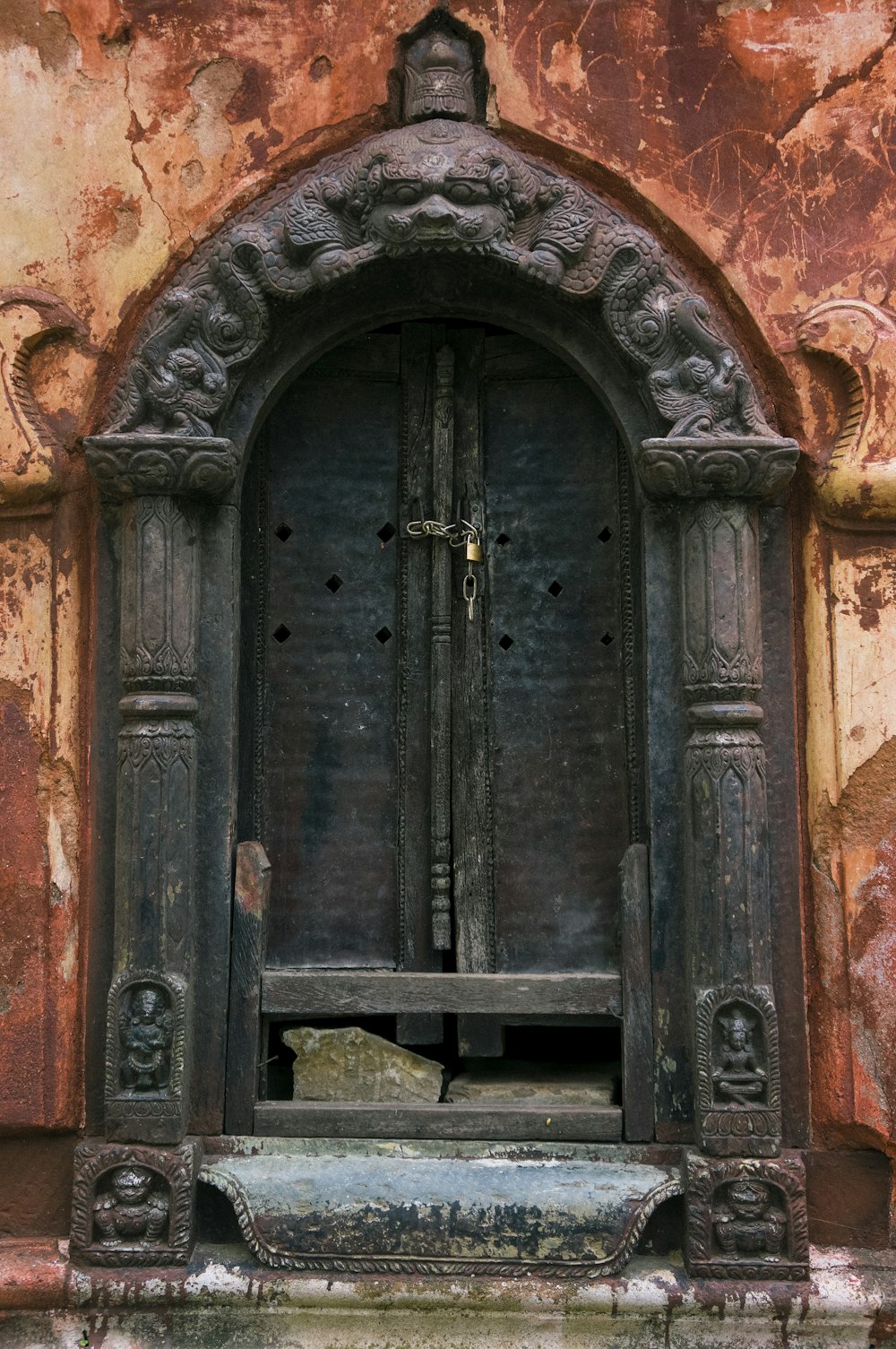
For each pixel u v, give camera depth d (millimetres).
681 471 2238
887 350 2234
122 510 2357
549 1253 2156
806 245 2307
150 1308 2197
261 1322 2199
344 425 2613
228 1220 2273
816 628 2311
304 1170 2221
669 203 2318
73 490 2365
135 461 2248
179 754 2273
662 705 2344
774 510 2365
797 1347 2150
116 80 2348
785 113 2316
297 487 2594
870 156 2303
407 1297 2158
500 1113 2309
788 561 2357
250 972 2346
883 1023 2207
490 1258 2160
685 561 2305
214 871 2350
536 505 2596
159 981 2215
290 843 2545
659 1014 2305
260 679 2553
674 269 2330
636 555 2484
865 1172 2242
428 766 2553
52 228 2336
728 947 2193
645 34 2334
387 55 2342
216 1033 2326
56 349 2336
